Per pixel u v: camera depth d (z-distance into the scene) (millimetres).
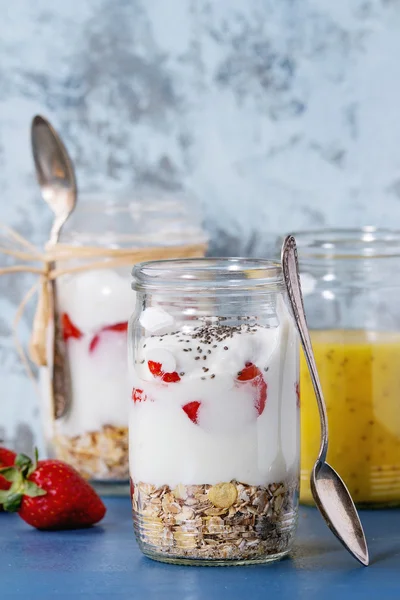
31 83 915
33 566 666
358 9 892
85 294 808
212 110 904
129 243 815
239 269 673
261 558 662
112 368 806
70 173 828
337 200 906
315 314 781
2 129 919
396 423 766
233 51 899
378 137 900
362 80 897
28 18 910
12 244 924
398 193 904
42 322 829
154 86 906
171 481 658
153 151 912
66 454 820
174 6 899
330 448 767
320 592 619
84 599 616
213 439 654
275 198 908
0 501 732
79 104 913
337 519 666
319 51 896
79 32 908
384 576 641
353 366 763
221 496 654
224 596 616
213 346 660
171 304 676
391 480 766
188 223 837
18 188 921
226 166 908
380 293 776
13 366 932
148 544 669
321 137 902
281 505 666
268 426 661
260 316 677
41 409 908
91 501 736
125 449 809
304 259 787
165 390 658
